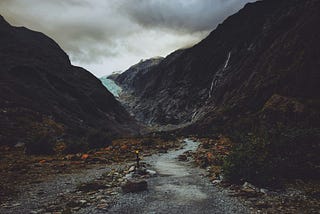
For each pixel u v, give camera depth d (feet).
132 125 552.82
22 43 470.80
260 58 514.68
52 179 68.08
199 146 161.17
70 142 142.10
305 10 530.27
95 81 606.14
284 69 364.38
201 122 410.52
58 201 48.26
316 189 52.08
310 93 267.18
